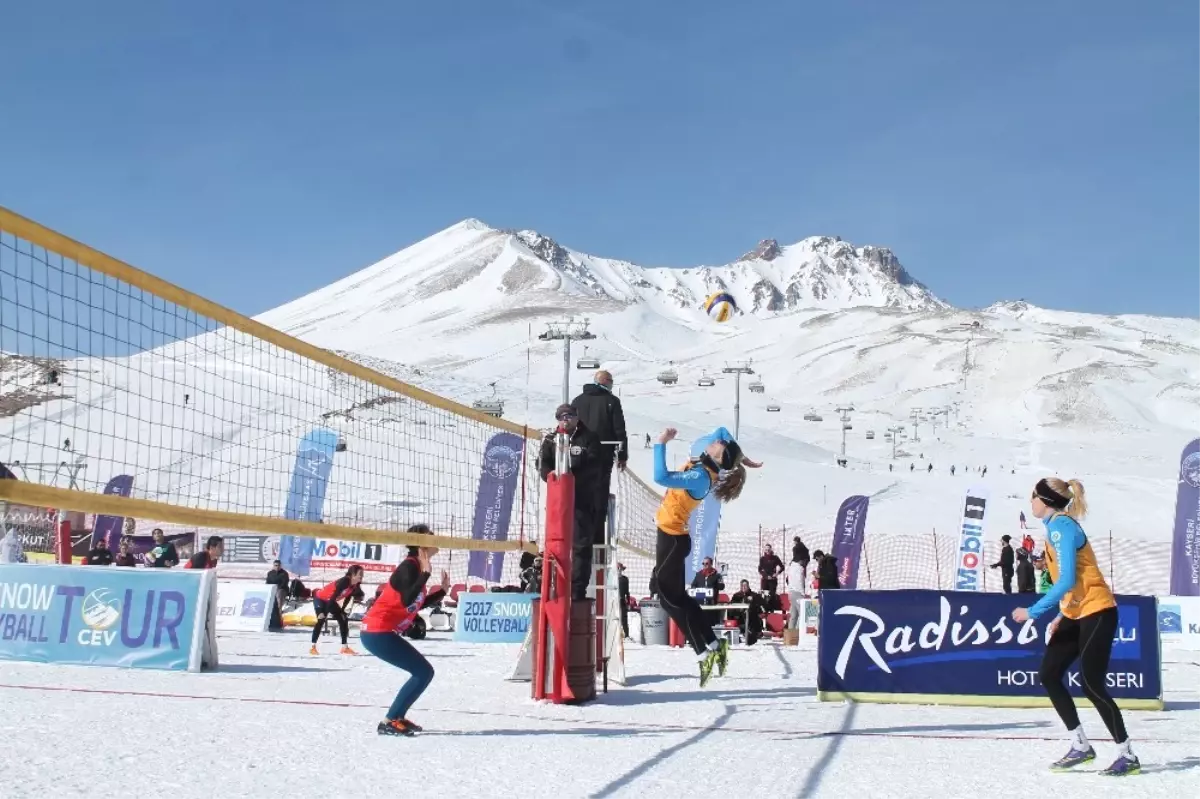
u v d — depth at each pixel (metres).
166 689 8.91
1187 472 21.70
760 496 55.31
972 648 9.33
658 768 5.82
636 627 17.66
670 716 8.03
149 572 10.96
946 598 9.37
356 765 5.68
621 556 35.06
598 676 10.21
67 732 6.37
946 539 39.47
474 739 6.70
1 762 5.36
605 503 9.48
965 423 169.25
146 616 10.88
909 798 5.24
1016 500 60.06
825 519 49.09
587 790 5.18
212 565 18.28
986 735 7.53
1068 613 6.30
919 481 69.06
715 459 8.15
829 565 18.28
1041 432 161.38
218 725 6.89
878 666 9.29
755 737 7.12
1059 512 6.41
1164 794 5.48
